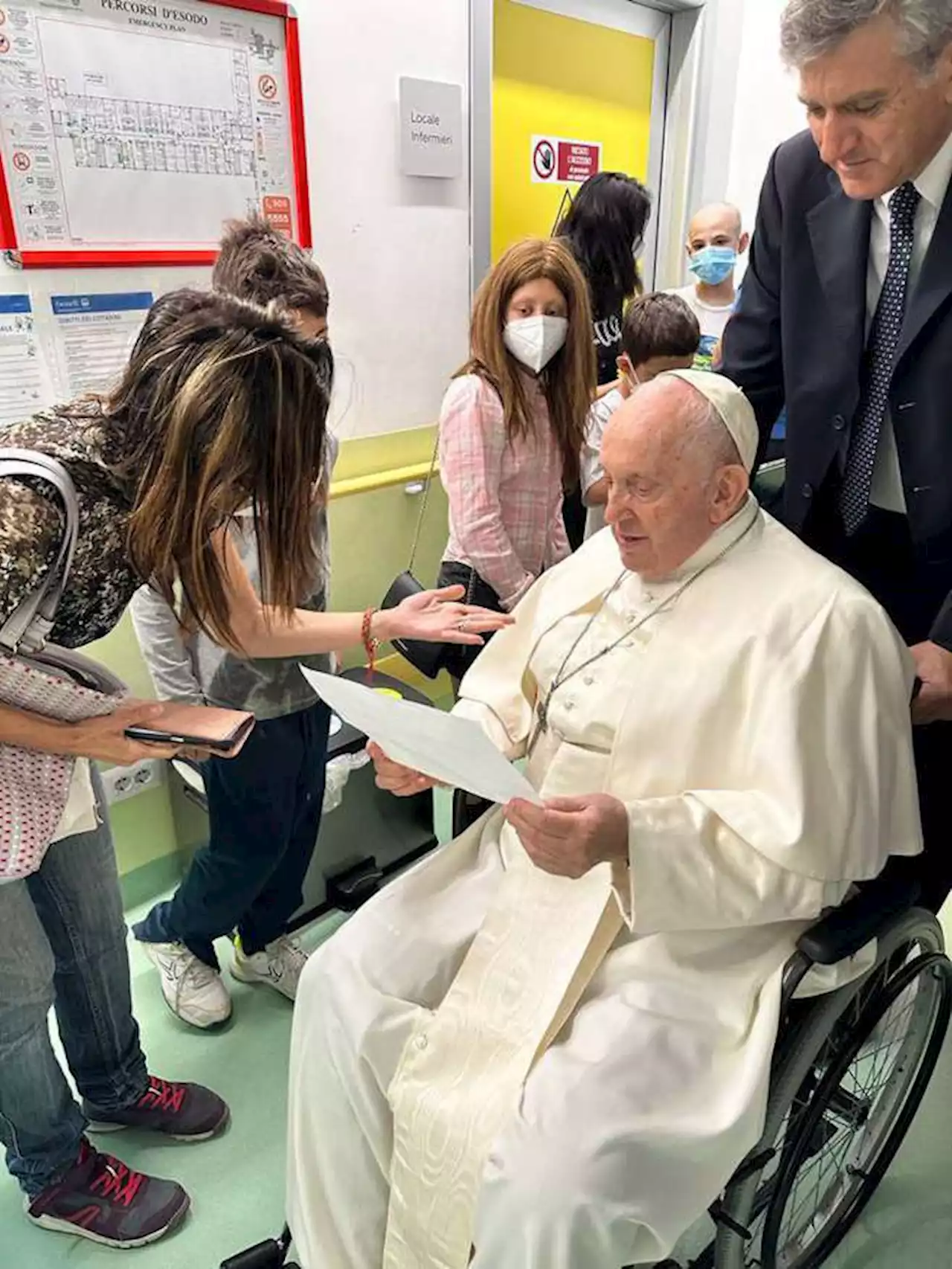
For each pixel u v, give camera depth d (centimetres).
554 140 292
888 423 134
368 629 144
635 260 237
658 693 122
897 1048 149
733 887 112
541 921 124
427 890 136
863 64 103
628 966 119
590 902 121
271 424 97
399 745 110
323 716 171
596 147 309
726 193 354
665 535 121
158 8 180
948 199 118
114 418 102
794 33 106
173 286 197
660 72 324
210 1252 147
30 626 102
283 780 162
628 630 129
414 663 175
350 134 223
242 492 101
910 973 129
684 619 124
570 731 131
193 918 176
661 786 122
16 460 97
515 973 122
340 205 226
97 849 139
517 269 180
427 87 235
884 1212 155
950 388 125
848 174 115
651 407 118
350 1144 124
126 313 191
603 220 225
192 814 218
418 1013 121
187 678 159
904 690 119
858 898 117
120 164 183
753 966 116
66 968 144
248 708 155
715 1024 112
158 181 189
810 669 116
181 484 97
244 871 168
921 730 143
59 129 173
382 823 222
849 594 118
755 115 339
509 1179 102
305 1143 127
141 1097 161
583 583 141
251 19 195
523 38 270
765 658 117
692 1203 104
